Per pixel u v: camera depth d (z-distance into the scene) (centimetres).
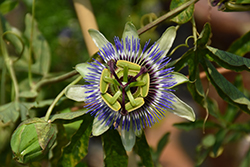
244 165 46
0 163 45
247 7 37
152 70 35
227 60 35
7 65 44
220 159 57
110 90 36
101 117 35
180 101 34
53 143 35
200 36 35
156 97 35
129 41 35
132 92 37
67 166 36
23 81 47
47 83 42
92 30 35
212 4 37
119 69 35
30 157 34
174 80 35
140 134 35
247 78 55
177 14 36
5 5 47
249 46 40
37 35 46
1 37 45
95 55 36
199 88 37
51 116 36
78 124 42
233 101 36
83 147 36
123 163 36
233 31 58
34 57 46
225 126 45
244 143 56
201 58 36
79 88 35
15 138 35
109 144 36
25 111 40
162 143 48
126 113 34
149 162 36
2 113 39
